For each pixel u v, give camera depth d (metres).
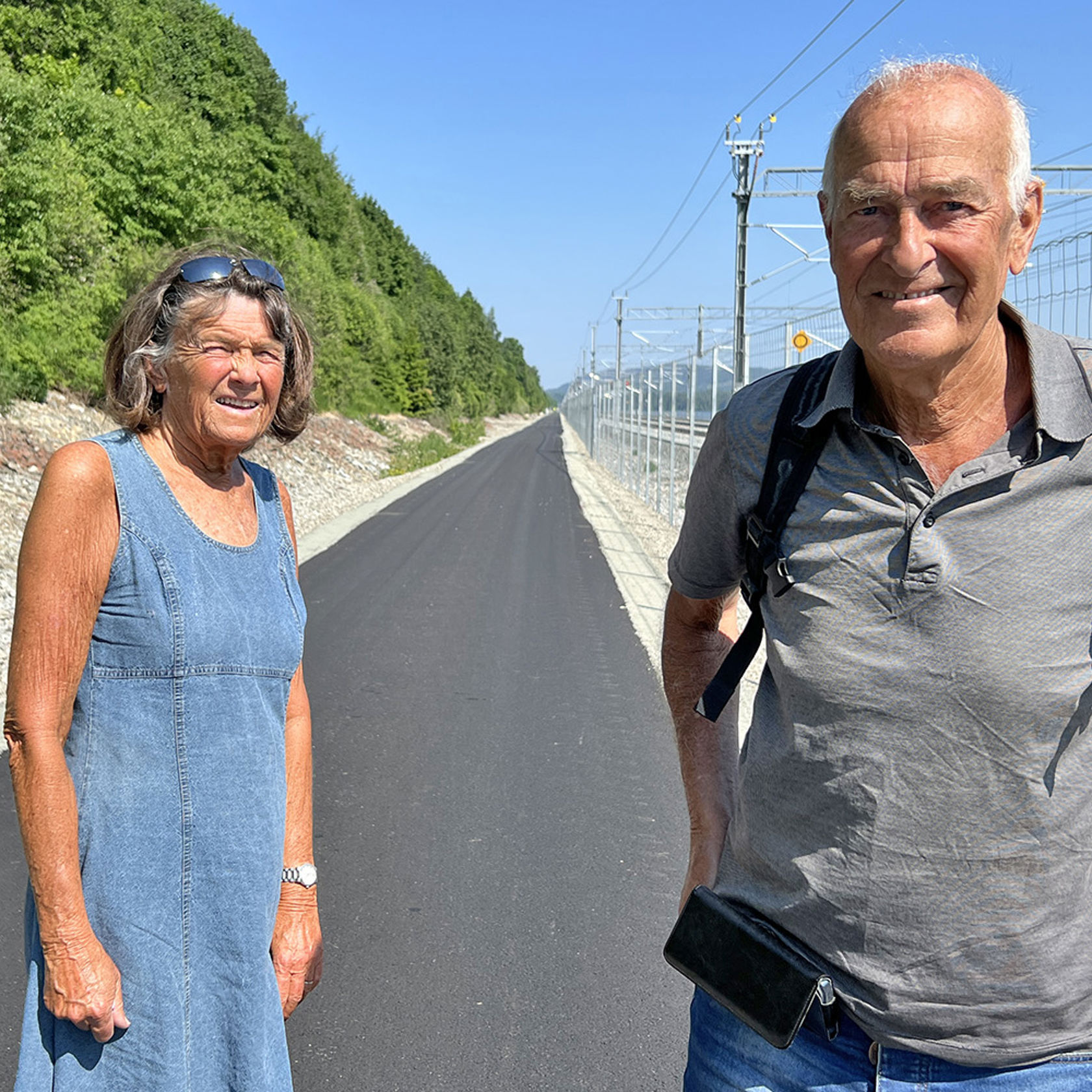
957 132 1.51
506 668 8.46
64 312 20.20
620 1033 3.47
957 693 1.54
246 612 1.99
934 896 1.59
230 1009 1.94
